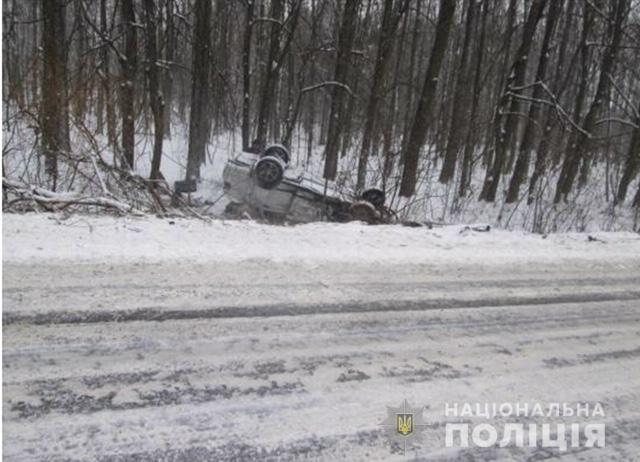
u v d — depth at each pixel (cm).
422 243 689
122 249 522
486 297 520
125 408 288
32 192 676
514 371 376
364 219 1035
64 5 1172
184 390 310
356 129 2252
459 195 1630
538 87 1819
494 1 2314
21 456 246
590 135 1761
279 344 378
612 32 2019
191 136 1554
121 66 1307
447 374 362
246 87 2009
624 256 742
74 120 869
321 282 506
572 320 486
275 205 1080
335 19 2250
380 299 481
